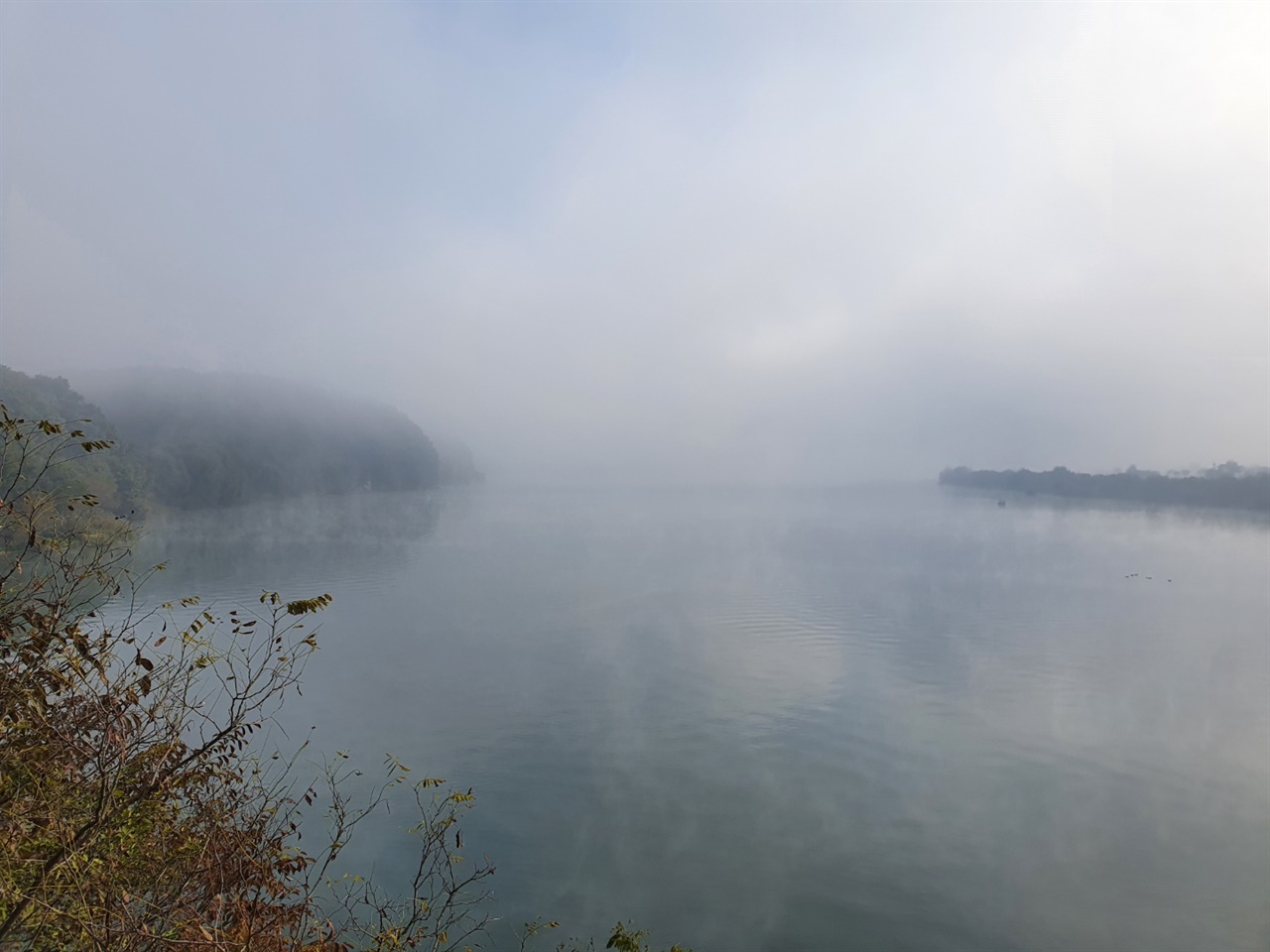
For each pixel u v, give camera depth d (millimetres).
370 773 33688
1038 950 23578
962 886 27062
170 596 59562
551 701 48531
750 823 31547
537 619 76312
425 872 23797
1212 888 27359
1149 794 35969
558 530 175250
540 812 31547
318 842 24125
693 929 23688
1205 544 150125
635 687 52500
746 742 41844
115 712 4480
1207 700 52188
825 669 58625
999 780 37312
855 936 23719
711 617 79062
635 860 27859
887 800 34531
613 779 35812
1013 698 51812
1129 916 25484
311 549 111000
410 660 58250
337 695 48312
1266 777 37906
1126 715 48312
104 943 3773
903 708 48906
